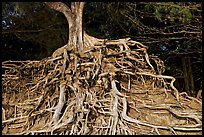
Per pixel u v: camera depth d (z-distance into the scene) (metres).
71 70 6.92
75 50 7.34
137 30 12.05
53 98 7.10
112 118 6.41
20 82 8.26
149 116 6.89
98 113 6.66
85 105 6.61
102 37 12.77
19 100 7.75
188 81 14.39
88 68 6.96
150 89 7.86
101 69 7.08
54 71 7.25
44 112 6.85
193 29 10.72
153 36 12.58
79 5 7.45
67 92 6.98
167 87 8.09
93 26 12.91
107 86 6.98
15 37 13.95
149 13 10.28
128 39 8.00
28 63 8.18
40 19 12.31
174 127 6.39
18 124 6.90
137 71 7.96
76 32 7.40
